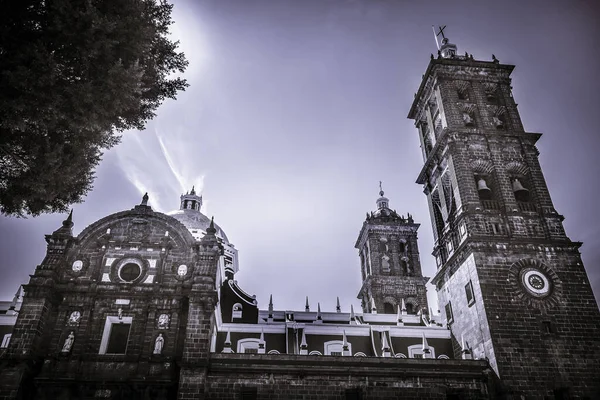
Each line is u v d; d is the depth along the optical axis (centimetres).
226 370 3872
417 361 4247
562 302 4631
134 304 4072
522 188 5394
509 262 4800
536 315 4534
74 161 2358
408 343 5388
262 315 6025
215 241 4381
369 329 5444
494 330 4419
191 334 3850
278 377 3938
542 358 4316
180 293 4094
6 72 1908
